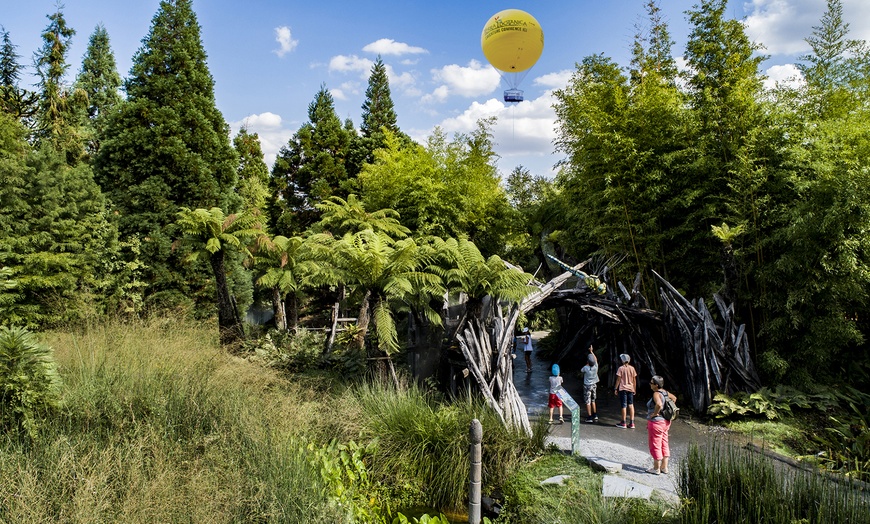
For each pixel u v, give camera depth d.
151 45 15.67
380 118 27.44
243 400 6.27
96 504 3.94
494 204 16.83
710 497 4.20
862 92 9.87
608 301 10.53
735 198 9.84
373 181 16.25
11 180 10.80
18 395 4.73
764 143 9.53
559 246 15.83
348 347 10.28
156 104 15.27
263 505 4.45
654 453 6.30
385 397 7.21
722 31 10.16
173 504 4.13
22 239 10.81
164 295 13.95
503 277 8.15
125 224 14.27
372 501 5.62
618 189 10.89
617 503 5.03
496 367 7.77
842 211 7.88
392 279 7.89
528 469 6.45
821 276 8.44
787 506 3.90
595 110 10.90
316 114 23.81
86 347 7.11
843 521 3.63
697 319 9.43
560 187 16.52
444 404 7.92
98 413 5.39
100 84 22.33
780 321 8.98
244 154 27.22
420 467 6.42
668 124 10.57
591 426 8.45
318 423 6.57
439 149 16.56
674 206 10.57
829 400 8.49
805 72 10.37
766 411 8.27
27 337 4.91
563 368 13.14
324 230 15.68
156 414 5.60
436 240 9.84
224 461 4.98
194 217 9.81
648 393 10.34
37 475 4.26
